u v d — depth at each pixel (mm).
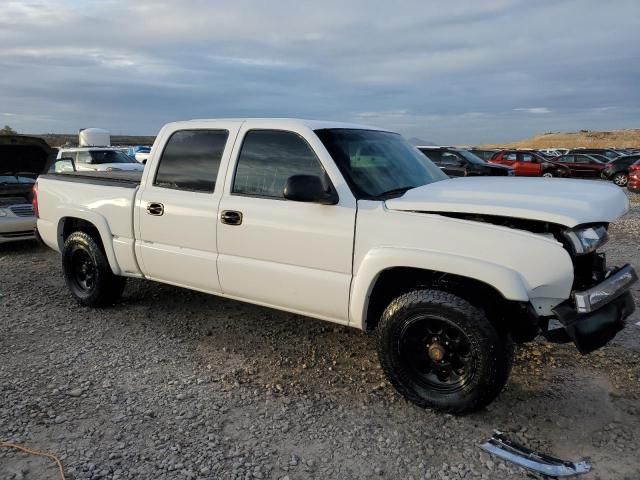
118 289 5574
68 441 3182
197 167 4551
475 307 3258
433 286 3479
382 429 3340
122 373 4113
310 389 3873
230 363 4312
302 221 3836
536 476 2865
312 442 3201
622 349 4449
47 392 3787
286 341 4762
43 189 5953
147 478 2848
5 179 9211
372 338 4824
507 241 3154
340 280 3711
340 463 2998
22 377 4027
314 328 5074
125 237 5043
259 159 4184
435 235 3344
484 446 3121
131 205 4910
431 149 16766
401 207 3508
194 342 4738
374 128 4707
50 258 8391
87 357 4410
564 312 3129
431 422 3406
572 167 27891
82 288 5715
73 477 2848
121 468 2928
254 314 5461
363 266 3566
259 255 4094
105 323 5203
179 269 4645
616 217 3293
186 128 4676
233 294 4383
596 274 3562
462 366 3426
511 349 3305
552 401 3639
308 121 4148
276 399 3723
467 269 3188
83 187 5445
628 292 3572
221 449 3117
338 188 3734
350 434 3285
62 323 5211
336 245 3693
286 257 3947
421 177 4320
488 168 15461
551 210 3127
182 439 3215
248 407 3609
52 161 9477
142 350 4559
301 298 3938
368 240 3568
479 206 3266
